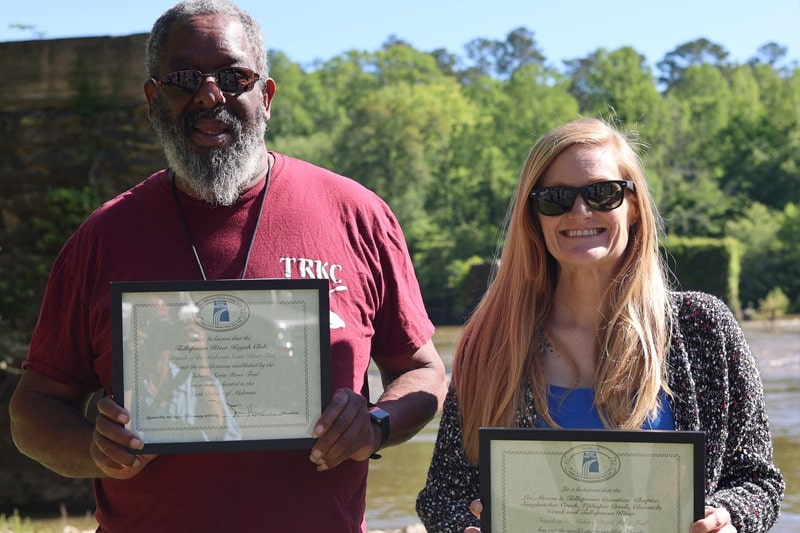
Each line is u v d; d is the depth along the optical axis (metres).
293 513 3.00
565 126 3.13
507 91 92.12
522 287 3.18
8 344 8.45
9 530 7.20
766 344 32.62
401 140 76.25
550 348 3.15
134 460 2.76
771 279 68.06
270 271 3.10
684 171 80.12
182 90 2.99
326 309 2.84
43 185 8.60
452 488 3.19
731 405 2.99
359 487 3.21
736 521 2.85
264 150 3.22
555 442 2.76
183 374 2.82
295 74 93.06
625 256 3.13
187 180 3.06
